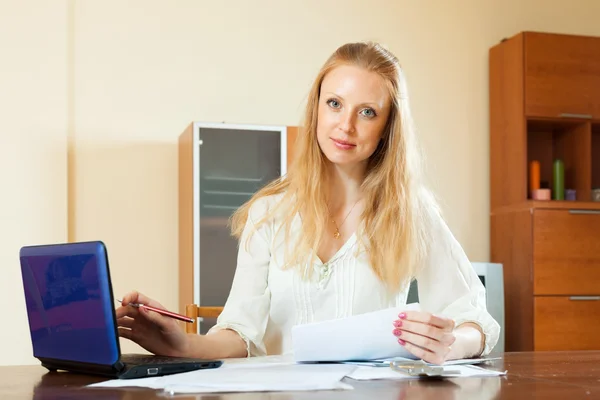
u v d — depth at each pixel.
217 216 3.60
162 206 3.92
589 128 4.22
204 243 3.58
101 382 1.19
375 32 4.28
